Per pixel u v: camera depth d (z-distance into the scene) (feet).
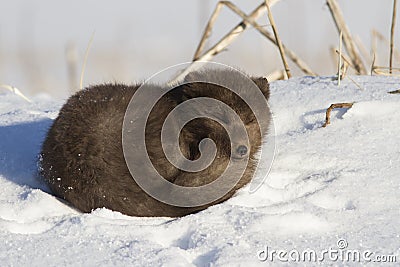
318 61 100.58
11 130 66.80
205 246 44.09
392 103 63.72
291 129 64.69
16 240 44.73
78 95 56.90
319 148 59.72
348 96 66.95
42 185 55.88
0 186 55.83
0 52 127.65
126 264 41.65
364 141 59.93
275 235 46.09
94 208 52.06
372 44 87.86
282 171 57.06
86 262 42.04
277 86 72.18
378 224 47.50
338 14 83.61
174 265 41.45
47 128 65.62
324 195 52.06
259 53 98.58
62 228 46.52
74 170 52.03
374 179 54.19
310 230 47.01
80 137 52.54
